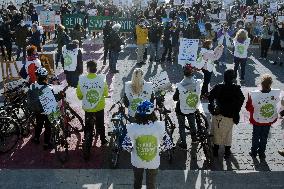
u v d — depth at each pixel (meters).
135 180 6.13
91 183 7.32
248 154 8.64
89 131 8.40
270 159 8.44
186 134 9.58
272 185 7.27
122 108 8.24
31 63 9.93
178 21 19.16
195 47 11.99
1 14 21.50
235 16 27.14
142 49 16.92
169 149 7.64
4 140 9.05
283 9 28.91
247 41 14.16
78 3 30.09
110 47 15.38
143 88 7.92
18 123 9.31
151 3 28.47
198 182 7.34
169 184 7.25
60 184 7.29
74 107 11.62
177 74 15.69
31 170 7.77
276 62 17.62
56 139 8.16
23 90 9.92
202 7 28.45
